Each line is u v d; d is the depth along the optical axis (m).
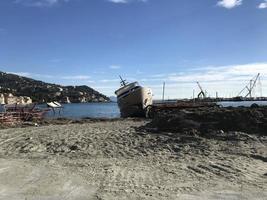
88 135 21.58
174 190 9.95
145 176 11.52
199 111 23.98
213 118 21.62
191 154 15.62
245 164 13.36
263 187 10.28
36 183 10.70
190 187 10.26
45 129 26.19
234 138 18.52
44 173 11.98
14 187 10.27
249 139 18.36
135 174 11.80
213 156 15.07
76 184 10.59
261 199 9.20
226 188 10.19
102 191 9.85
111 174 11.79
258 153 15.42
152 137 20.02
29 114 38.72
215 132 19.83
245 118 21.14
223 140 18.47
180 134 20.41
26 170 12.42
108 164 13.53
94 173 11.95
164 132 21.56
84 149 17.05
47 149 17.30
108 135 21.41
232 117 21.22
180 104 46.31
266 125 20.52
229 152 15.83
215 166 13.00
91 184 10.57
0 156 15.58
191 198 9.26
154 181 10.88
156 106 43.88
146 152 16.23
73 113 78.38
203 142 17.89
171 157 15.00
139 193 9.65
